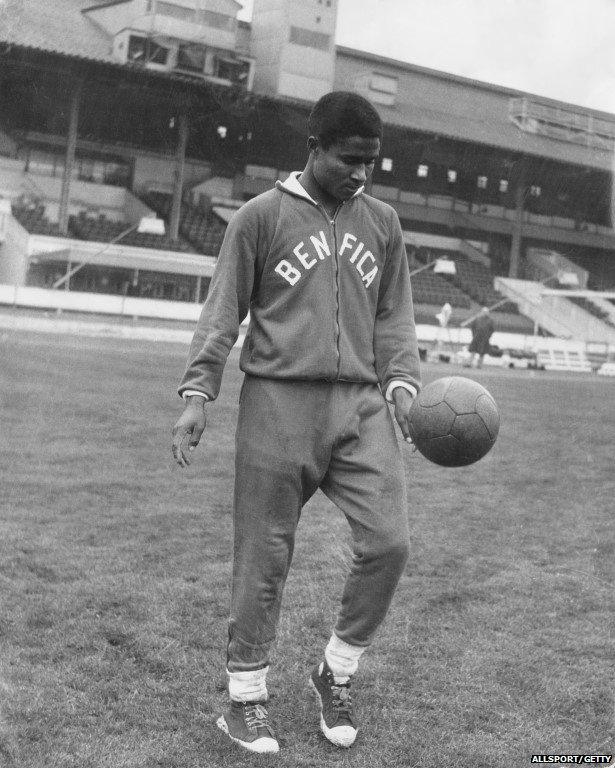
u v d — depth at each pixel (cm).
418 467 689
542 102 4444
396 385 256
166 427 800
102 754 235
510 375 2138
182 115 3456
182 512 499
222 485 579
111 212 3666
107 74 3250
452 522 510
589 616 356
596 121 4341
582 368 3147
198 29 3359
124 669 288
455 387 249
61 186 3578
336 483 253
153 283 3219
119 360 1444
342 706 252
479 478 653
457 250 4375
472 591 382
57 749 237
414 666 301
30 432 732
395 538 243
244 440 248
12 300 2800
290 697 275
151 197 3709
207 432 798
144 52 3306
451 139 3931
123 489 551
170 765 232
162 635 317
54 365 1270
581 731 259
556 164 4144
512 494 598
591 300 4288
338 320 247
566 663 308
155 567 395
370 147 238
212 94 3425
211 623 330
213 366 246
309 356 244
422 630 334
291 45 3644
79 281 3150
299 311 246
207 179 3922
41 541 426
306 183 249
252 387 249
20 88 3319
